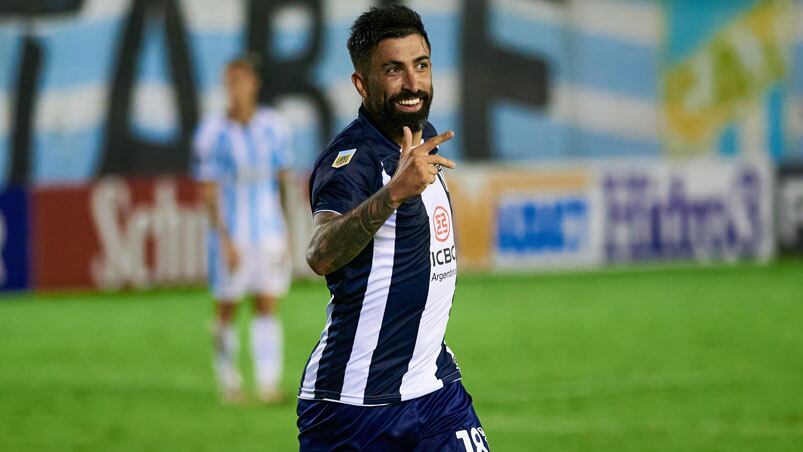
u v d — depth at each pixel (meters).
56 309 48.47
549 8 68.75
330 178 11.91
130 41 65.31
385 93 11.84
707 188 58.12
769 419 25.39
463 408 13.07
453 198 55.97
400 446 12.59
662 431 24.33
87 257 53.06
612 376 31.19
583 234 57.19
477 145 67.94
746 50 69.69
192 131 65.56
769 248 58.66
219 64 65.94
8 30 64.69
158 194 53.62
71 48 65.00
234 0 66.19
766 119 70.00
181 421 26.91
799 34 69.75
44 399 30.19
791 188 58.94
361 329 12.30
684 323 40.47
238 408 28.44
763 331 38.38
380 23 11.84
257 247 28.41
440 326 12.77
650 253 57.75
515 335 38.84
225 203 28.12
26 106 64.56
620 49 69.44
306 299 49.84
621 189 57.50
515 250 56.59
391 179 11.33
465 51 67.88
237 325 43.78
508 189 56.62
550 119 68.75
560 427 24.91
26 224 52.75
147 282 53.44
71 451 23.89
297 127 66.12
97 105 64.88
